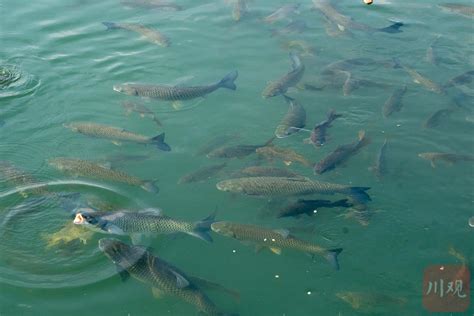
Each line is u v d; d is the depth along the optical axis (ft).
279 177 11.62
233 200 11.59
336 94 13.85
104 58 14.62
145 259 10.36
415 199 11.72
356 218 11.36
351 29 15.62
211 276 10.58
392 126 13.12
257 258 10.85
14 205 11.23
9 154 12.25
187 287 10.12
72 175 11.78
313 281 10.62
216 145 12.49
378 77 14.28
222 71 14.35
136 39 15.23
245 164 12.22
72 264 10.51
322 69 14.40
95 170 11.76
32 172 11.87
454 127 13.08
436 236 11.21
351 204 11.48
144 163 12.16
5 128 12.81
